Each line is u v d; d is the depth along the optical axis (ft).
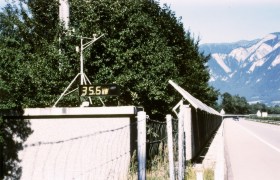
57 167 40.40
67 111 40.11
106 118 39.60
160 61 71.97
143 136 21.83
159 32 107.55
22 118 41.50
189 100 56.29
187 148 51.39
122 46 67.87
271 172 44.60
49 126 40.88
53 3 79.05
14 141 41.55
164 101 74.95
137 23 69.36
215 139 112.16
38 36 79.87
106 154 39.17
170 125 27.99
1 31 79.20
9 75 43.29
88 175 39.42
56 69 64.49
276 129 169.78
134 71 68.39
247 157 59.93
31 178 40.75
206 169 39.58
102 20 68.49
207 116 106.42
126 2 70.03
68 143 40.40
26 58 63.57
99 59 66.85
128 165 37.91
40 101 59.36
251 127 198.29
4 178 41.52
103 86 46.57
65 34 67.36
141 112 21.98
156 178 30.83
